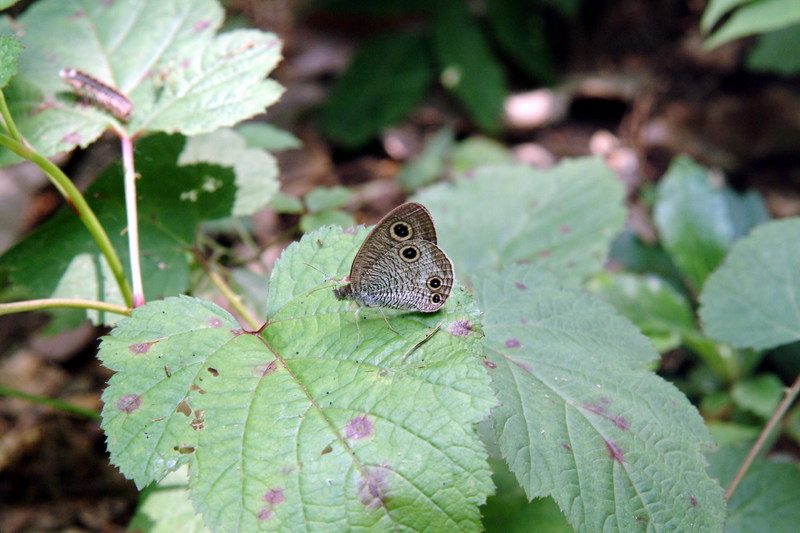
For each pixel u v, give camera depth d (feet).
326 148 2.39
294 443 1.00
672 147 2.41
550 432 1.06
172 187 1.24
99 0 1.25
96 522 1.38
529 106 2.51
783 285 1.24
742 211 1.64
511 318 1.12
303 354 1.05
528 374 1.09
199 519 1.16
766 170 2.33
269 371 1.04
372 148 2.42
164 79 1.20
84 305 1.09
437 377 1.02
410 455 0.99
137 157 1.23
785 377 1.50
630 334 1.12
